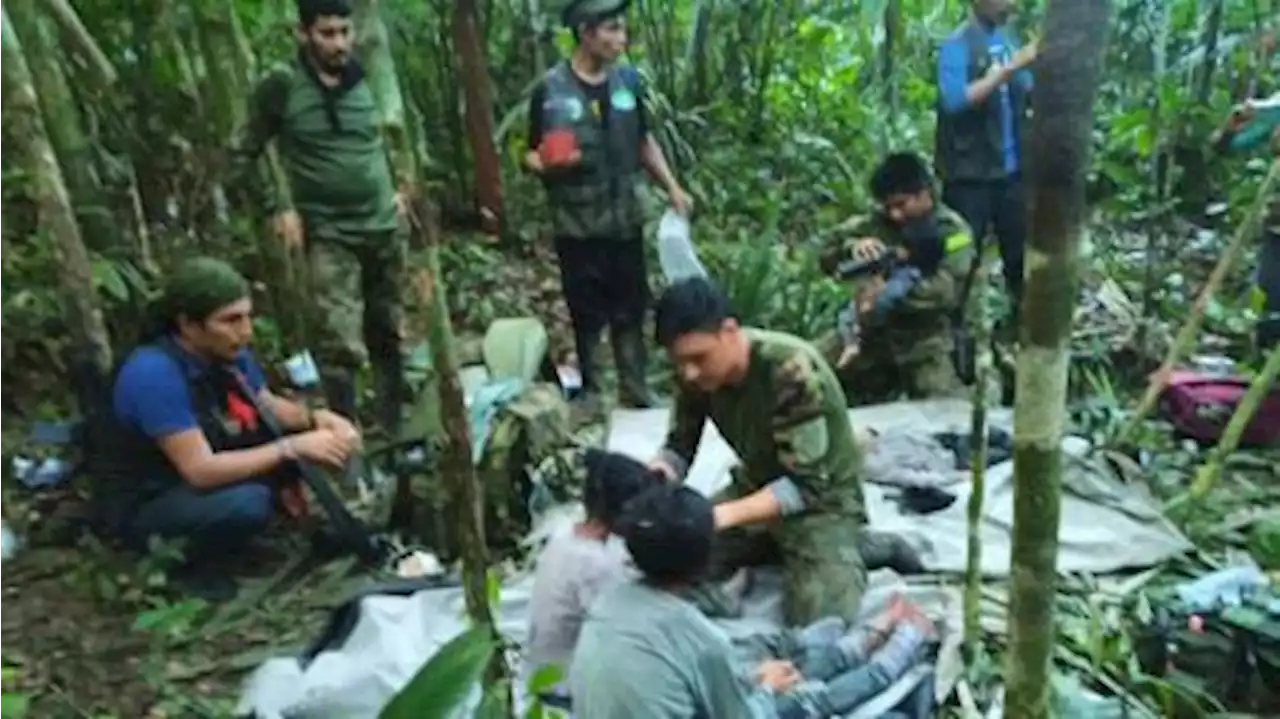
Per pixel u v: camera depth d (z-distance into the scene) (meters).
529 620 3.51
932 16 8.94
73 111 5.13
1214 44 6.57
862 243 5.37
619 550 3.36
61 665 3.84
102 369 4.53
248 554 4.42
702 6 8.56
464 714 2.82
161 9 5.92
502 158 7.82
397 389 5.27
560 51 7.79
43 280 5.72
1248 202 6.44
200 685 3.76
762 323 5.95
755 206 7.55
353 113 4.85
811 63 8.67
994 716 3.38
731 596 3.86
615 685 2.70
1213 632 3.57
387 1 7.23
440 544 4.36
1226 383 5.05
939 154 5.62
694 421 4.04
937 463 4.72
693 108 8.69
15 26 4.94
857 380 5.52
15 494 4.72
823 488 3.75
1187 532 4.38
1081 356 5.53
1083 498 4.47
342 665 3.71
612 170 5.39
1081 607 3.91
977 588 3.45
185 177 6.33
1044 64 1.72
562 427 4.59
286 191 5.12
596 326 5.55
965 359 5.38
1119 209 6.30
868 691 3.40
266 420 4.39
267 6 6.69
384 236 5.00
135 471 4.32
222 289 4.18
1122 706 3.33
